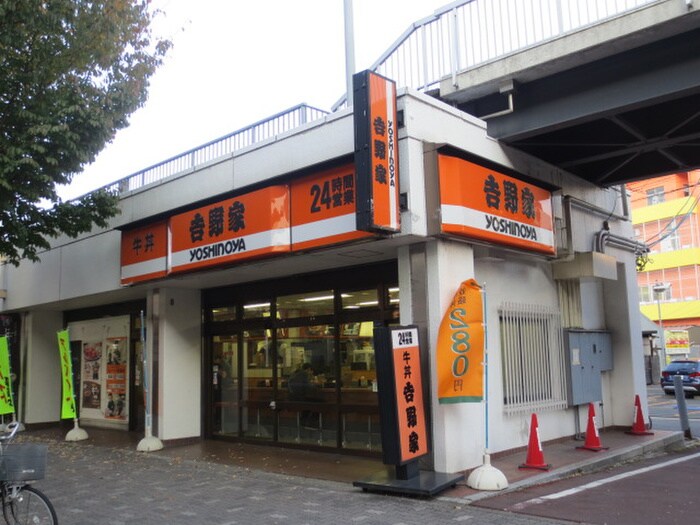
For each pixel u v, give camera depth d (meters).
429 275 8.45
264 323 12.11
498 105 10.29
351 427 10.52
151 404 12.68
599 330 12.95
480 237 8.61
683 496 7.56
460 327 8.03
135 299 15.12
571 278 11.73
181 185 11.52
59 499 7.95
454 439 8.23
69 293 14.70
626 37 8.44
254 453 11.12
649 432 12.37
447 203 8.20
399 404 7.74
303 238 9.02
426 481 7.65
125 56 10.43
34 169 9.49
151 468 10.05
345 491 7.88
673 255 48.03
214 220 10.29
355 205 8.30
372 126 7.78
